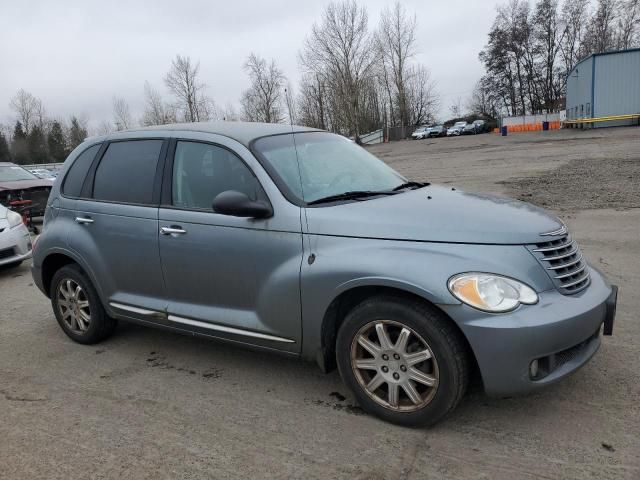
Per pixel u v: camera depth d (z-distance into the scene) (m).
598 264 6.43
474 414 3.38
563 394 3.53
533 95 80.19
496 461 2.90
